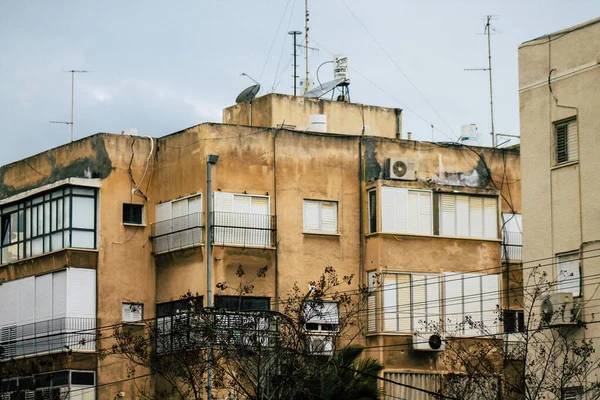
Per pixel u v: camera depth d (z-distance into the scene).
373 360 50.47
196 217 56.00
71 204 57.22
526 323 47.59
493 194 59.84
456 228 58.97
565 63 46.41
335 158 58.38
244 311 50.88
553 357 44.59
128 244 57.72
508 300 59.47
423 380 56.84
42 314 58.09
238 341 50.41
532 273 45.62
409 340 57.03
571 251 45.66
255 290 55.81
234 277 55.62
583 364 43.75
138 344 52.16
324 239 57.50
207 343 50.03
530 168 47.31
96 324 56.81
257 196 56.59
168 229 57.41
